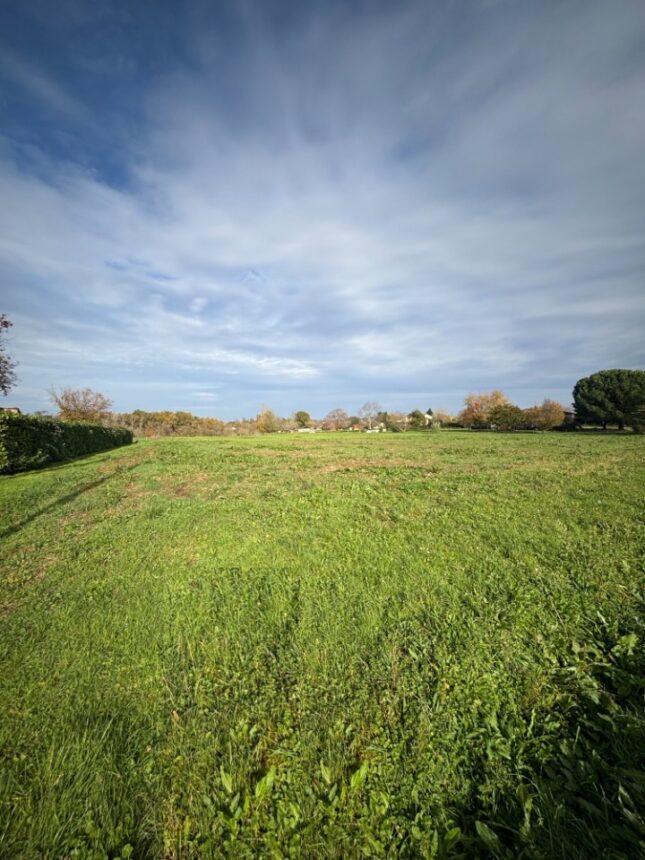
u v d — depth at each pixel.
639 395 45.00
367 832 1.95
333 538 6.36
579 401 50.09
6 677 3.15
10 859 1.87
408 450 23.52
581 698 2.77
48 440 16.17
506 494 9.21
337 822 2.01
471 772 2.27
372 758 2.37
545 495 8.92
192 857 1.89
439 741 2.45
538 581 4.59
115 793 2.18
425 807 2.08
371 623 3.83
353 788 2.16
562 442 27.83
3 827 2.00
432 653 3.34
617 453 18.45
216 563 5.48
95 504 9.11
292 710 2.77
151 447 26.17
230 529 7.03
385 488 10.58
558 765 2.26
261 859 1.86
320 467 15.48
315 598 4.38
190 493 10.42
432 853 1.86
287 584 4.76
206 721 2.68
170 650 3.49
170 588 4.74
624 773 2.06
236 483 11.82
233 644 3.58
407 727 2.58
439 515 7.56
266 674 3.16
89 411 32.59
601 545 5.65
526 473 12.48
